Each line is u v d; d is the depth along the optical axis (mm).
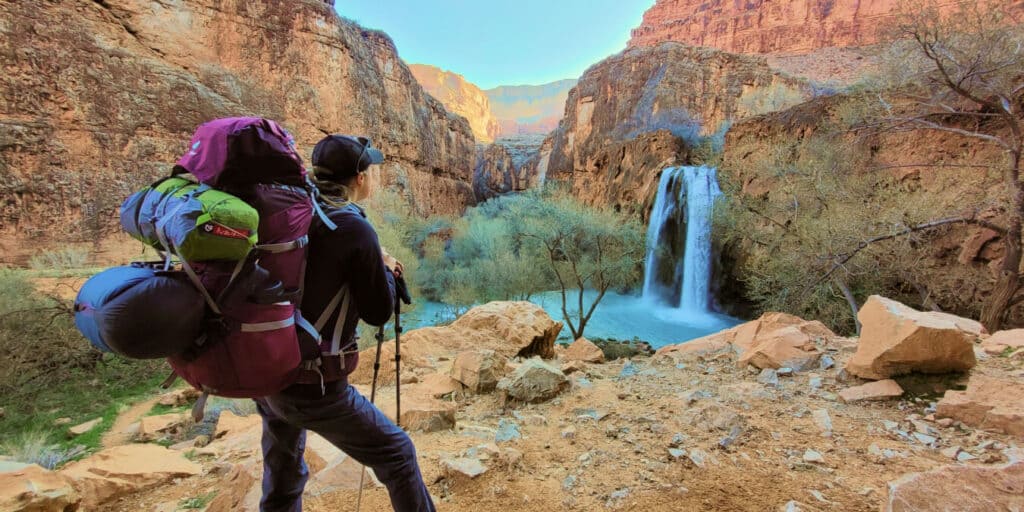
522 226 23219
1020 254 9430
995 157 12328
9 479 2402
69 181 20062
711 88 45469
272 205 1181
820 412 3178
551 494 2373
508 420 3527
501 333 6523
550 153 61094
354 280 1396
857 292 13305
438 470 2646
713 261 23906
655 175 30547
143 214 1182
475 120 191125
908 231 10523
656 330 22562
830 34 80562
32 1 20125
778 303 13133
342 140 1466
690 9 107750
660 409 3502
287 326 1204
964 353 3355
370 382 5305
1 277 11484
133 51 23922
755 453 2666
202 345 1104
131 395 9398
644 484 2402
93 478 2883
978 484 1861
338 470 2568
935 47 10586
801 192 14664
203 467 3383
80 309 1029
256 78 29125
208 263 1090
